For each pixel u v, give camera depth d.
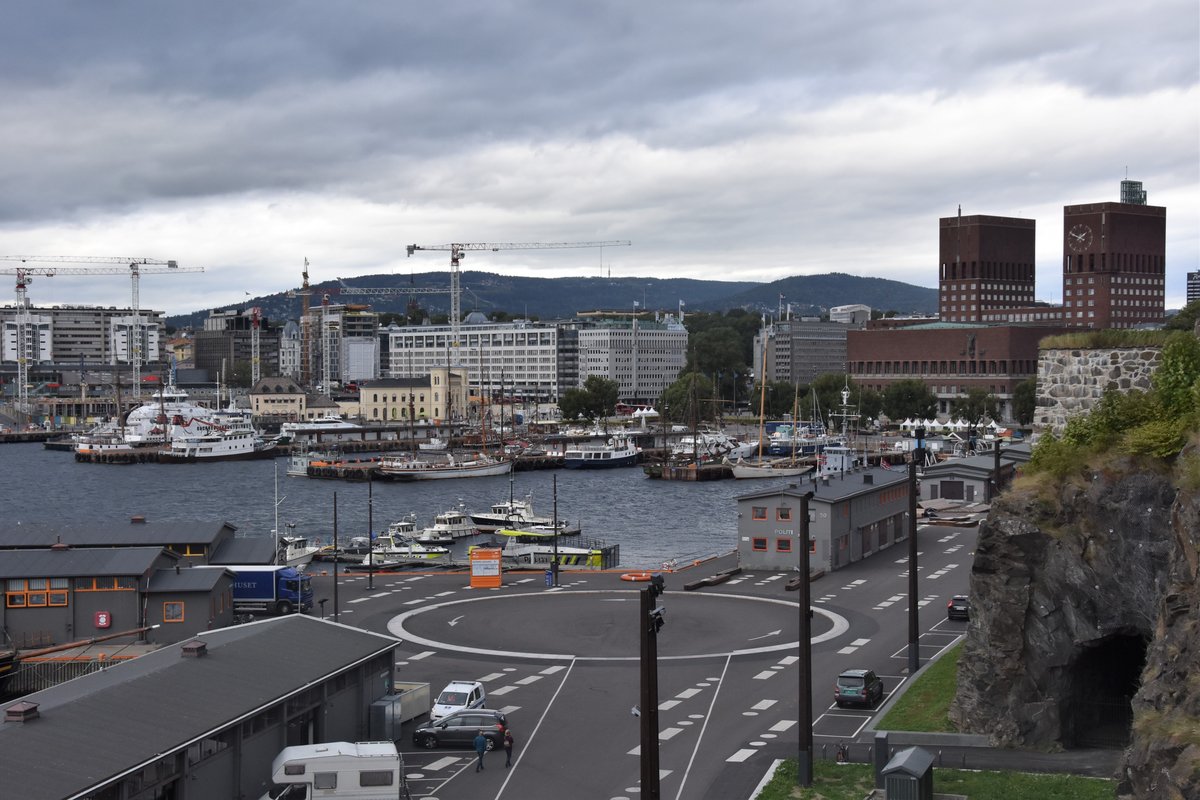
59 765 53.78
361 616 114.00
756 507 137.38
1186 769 43.06
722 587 126.31
